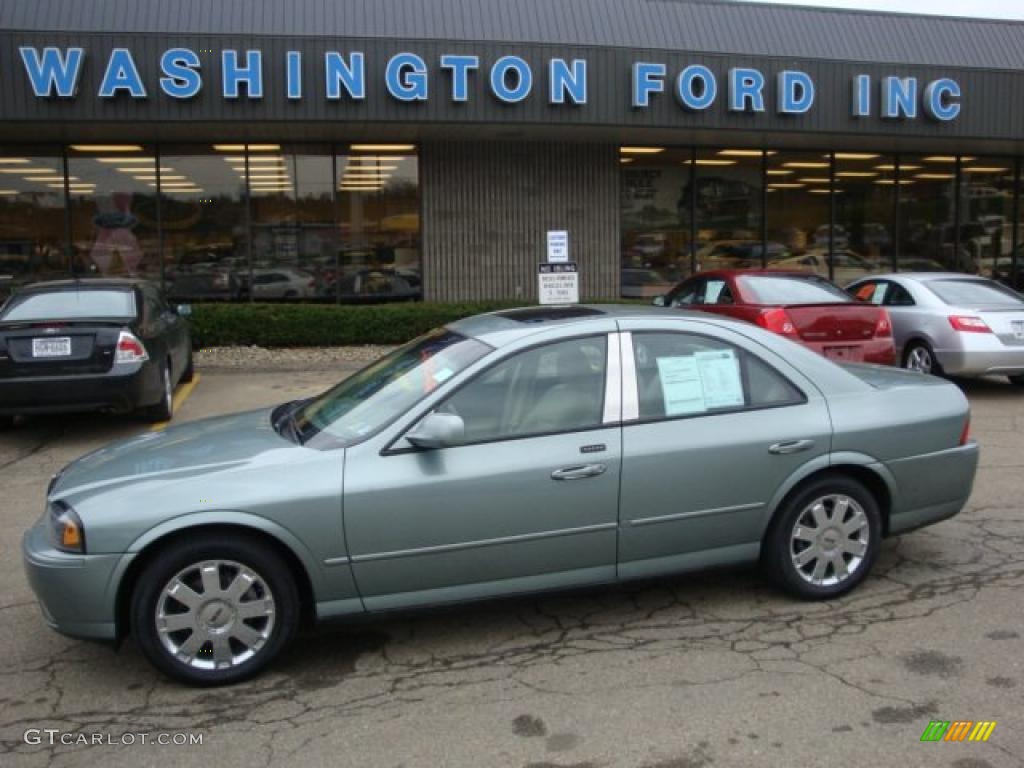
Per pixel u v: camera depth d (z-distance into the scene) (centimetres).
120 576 378
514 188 1605
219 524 386
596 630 443
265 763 330
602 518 425
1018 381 1186
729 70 1409
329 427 438
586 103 1363
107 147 1504
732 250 1727
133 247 1524
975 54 1734
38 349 838
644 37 1562
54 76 1219
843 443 459
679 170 1683
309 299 1568
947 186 1848
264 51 1272
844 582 470
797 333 909
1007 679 384
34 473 766
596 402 432
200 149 1524
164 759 333
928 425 479
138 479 395
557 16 1541
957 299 1078
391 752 336
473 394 422
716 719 355
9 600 489
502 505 411
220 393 1131
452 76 1314
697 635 434
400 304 1496
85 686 394
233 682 392
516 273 1616
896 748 332
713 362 455
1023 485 689
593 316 463
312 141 1540
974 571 509
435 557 407
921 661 401
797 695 373
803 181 1758
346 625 413
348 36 1295
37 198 1500
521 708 367
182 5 1424
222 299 1550
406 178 1578
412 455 406
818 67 1449
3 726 360
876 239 1814
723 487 441
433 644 431
